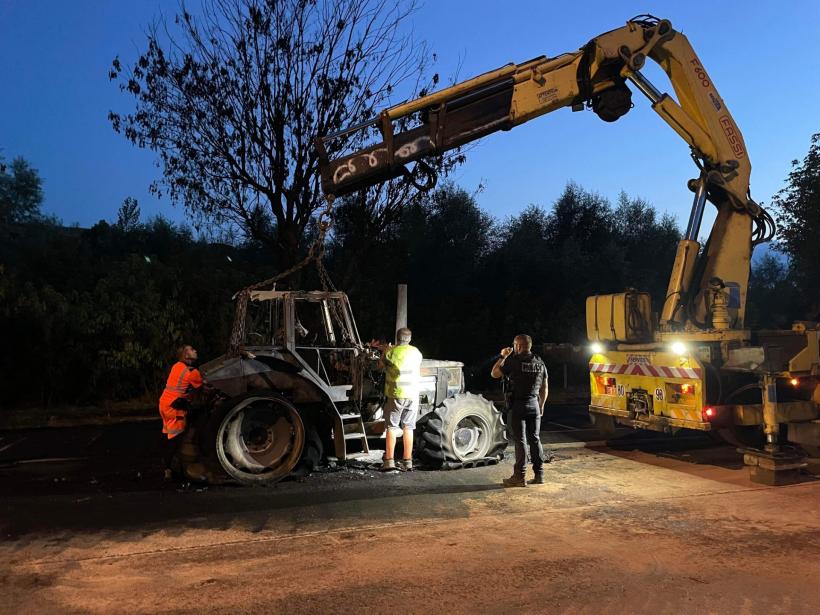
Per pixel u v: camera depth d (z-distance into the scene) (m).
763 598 4.38
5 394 14.05
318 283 15.68
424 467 8.44
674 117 8.89
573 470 8.32
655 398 8.73
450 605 4.29
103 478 8.04
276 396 7.68
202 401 7.86
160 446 10.21
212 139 12.68
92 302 14.48
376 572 4.86
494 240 26.55
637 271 26.73
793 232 17.12
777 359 7.78
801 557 5.12
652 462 8.83
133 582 4.72
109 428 12.16
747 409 8.17
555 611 4.20
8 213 25.58
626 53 8.57
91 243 24.31
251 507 6.65
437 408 8.46
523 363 7.55
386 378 8.23
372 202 13.55
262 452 7.72
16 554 5.32
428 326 19.97
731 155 9.09
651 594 4.44
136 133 12.49
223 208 13.05
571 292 23.92
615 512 6.39
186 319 15.35
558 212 29.17
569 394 17.33
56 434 11.51
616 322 9.05
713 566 4.94
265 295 8.44
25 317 13.91
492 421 8.73
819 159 16.81
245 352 8.10
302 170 12.93
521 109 8.19
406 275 22.08
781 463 7.44
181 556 5.23
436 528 5.89
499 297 23.75
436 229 24.86
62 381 14.28
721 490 7.24
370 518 6.22
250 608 4.27
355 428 8.30
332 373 8.87
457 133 8.05
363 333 17.33
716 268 9.20
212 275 16.62
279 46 12.45
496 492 7.19
